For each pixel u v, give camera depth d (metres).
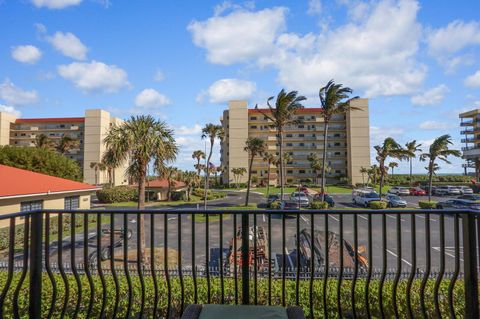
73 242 2.65
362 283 5.46
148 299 5.11
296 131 68.81
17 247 13.90
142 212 2.64
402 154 32.59
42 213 2.57
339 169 67.38
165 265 2.71
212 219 22.48
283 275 2.69
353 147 64.31
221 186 63.81
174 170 42.34
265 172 66.75
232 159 65.81
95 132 64.81
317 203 28.64
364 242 14.91
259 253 8.46
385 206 29.53
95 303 5.00
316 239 9.05
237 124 66.31
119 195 40.41
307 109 69.00
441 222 2.45
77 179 35.44
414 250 2.50
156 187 43.41
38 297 2.47
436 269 10.62
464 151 65.00
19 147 32.19
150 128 13.52
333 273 7.06
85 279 5.48
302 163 68.19
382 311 2.59
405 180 63.16
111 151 13.21
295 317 2.16
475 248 2.31
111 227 2.66
